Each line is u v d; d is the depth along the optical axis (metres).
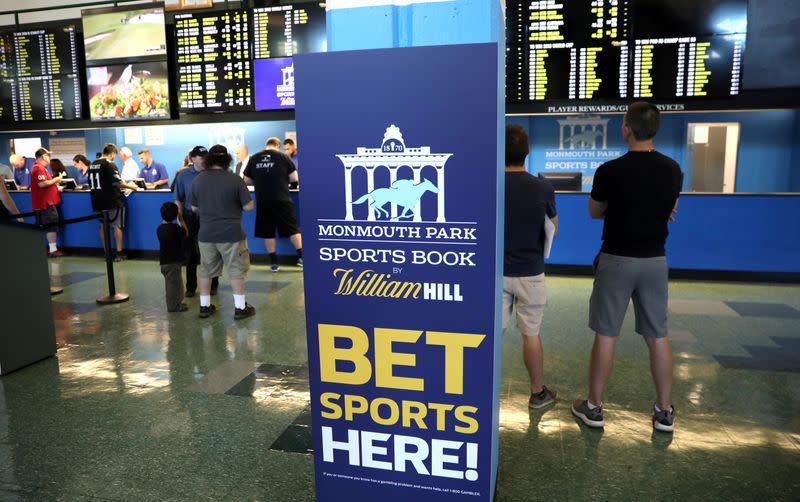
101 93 7.15
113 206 6.88
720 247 5.68
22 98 7.48
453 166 1.61
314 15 6.46
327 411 1.85
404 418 1.79
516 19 5.81
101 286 5.87
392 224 1.69
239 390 3.29
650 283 2.60
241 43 6.70
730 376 3.37
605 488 2.30
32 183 7.23
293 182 6.79
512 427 2.82
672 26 5.54
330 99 1.67
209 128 9.11
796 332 4.13
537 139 7.94
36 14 9.20
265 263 6.91
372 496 1.86
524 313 2.90
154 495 2.30
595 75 5.75
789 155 7.29
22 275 3.64
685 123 7.50
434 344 1.72
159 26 6.85
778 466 2.44
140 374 3.55
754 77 5.68
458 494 1.79
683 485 2.31
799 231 5.51
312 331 1.81
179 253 4.89
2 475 2.45
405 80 1.60
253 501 2.25
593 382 2.77
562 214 5.99
